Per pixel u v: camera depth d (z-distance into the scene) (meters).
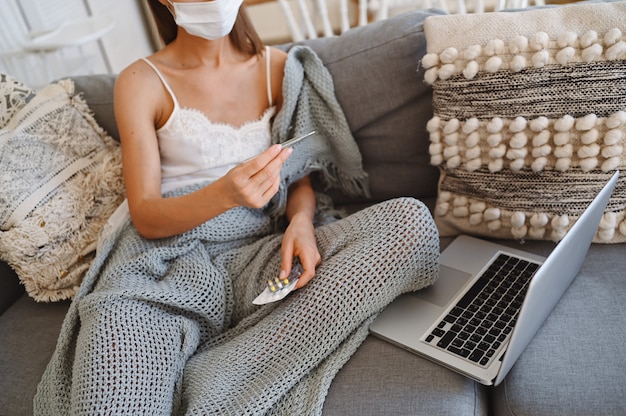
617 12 0.97
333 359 0.91
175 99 1.17
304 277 0.94
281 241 1.10
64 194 1.18
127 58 3.07
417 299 1.01
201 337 1.03
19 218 1.12
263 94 1.26
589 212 0.83
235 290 1.07
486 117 1.07
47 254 1.14
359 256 0.95
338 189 1.40
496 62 1.03
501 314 0.94
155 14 1.20
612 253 1.04
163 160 1.20
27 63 2.22
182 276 1.02
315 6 2.61
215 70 1.20
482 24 1.06
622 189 1.01
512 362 0.82
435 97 1.13
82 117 1.30
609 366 0.82
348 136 1.27
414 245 0.95
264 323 0.95
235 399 0.85
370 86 1.24
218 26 1.08
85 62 2.45
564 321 0.91
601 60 0.98
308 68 1.26
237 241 1.15
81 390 0.83
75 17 2.66
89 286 1.04
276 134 1.23
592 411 0.77
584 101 0.99
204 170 1.19
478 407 0.83
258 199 0.94
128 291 0.93
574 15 1.00
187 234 1.07
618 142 0.98
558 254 0.76
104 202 1.25
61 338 0.96
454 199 1.17
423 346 0.90
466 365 0.85
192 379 0.91
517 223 1.08
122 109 1.12
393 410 0.82
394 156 1.30
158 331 0.92
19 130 1.18
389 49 1.21
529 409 0.80
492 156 1.07
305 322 0.92
